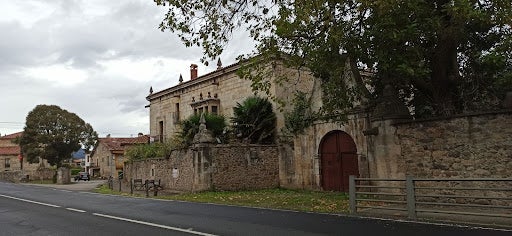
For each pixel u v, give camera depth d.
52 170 53.28
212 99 28.41
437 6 11.09
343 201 14.44
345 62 12.38
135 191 24.02
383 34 10.19
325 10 10.59
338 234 7.95
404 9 10.10
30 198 19.03
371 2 9.55
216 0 11.26
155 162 27.06
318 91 20.47
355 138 18.44
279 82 13.93
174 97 33.59
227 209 12.80
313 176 20.56
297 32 12.06
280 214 11.20
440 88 13.34
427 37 11.34
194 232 8.53
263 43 12.54
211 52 11.77
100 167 62.09
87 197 19.27
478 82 13.69
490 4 10.31
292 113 21.83
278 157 22.86
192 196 18.64
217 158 21.06
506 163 11.22
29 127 48.66
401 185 13.41
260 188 21.98
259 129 23.34
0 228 9.77
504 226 8.34
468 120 12.04
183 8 11.17
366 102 15.66
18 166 68.00
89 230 9.19
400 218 9.84
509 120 11.23
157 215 11.51
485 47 13.71
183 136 24.09
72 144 50.75
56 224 10.25
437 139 12.70
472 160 11.89
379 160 14.09
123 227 9.45
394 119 13.80
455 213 8.97
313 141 20.66
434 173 12.72
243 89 26.91
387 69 11.38
